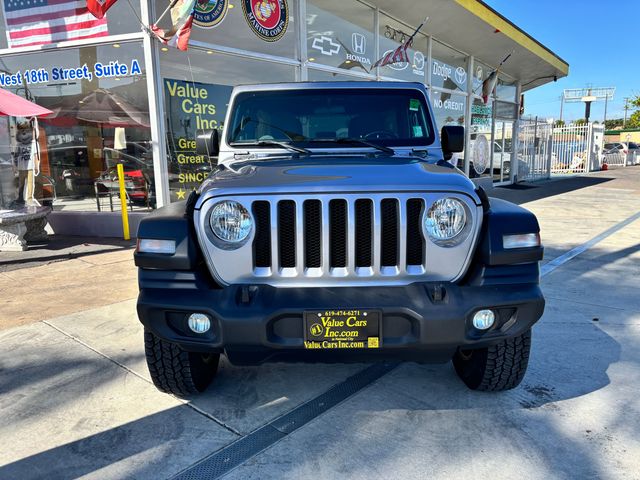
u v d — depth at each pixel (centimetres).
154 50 771
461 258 255
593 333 399
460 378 329
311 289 251
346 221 252
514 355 280
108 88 820
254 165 307
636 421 274
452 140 375
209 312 245
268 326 243
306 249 257
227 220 253
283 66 970
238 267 255
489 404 296
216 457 249
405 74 1288
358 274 254
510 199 1382
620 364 344
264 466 242
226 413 291
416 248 259
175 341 255
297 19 977
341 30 1083
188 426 277
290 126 377
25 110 674
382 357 255
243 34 884
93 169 857
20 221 724
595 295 501
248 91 386
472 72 1595
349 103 379
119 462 246
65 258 688
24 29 841
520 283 250
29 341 396
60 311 467
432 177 263
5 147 870
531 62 1762
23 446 261
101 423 281
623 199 1368
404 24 1257
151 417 287
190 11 691
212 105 864
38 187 884
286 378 334
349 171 274
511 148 1961
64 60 841
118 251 729
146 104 797
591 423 273
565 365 343
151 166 813
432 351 251
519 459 244
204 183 285
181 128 825
